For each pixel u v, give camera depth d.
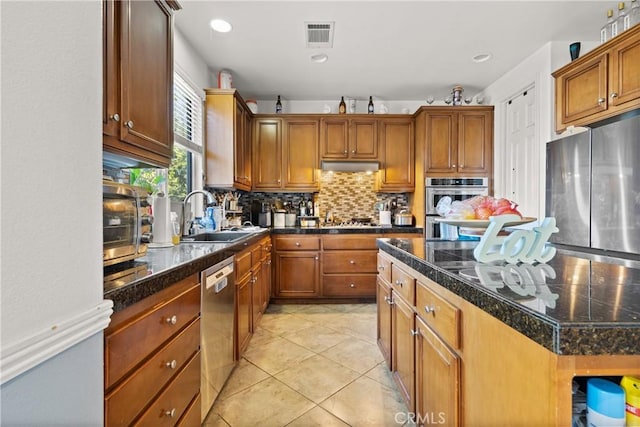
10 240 0.49
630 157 1.95
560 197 2.47
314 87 3.71
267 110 4.14
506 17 2.39
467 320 0.94
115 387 0.81
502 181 3.52
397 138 3.88
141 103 1.29
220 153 3.05
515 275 0.96
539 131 2.90
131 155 1.28
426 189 3.63
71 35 0.62
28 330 0.51
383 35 2.62
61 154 0.59
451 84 3.67
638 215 1.91
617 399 0.64
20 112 0.51
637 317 0.59
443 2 2.21
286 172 3.83
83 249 0.65
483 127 3.64
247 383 1.90
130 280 0.91
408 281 1.49
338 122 3.85
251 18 2.37
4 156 0.48
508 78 3.36
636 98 1.95
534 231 1.16
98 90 0.71
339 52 2.90
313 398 1.76
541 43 2.78
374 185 4.17
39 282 0.54
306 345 2.44
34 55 0.53
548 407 0.60
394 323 1.79
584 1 2.21
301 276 3.55
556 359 0.59
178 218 1.98
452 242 1.88
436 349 1.15
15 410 0.49
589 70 2.27
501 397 0.77
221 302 1.71
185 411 1.25
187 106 2.76
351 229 3.56
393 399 1.75
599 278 0.92
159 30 1.45
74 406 0.62
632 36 1.96
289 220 3.96
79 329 0.63
